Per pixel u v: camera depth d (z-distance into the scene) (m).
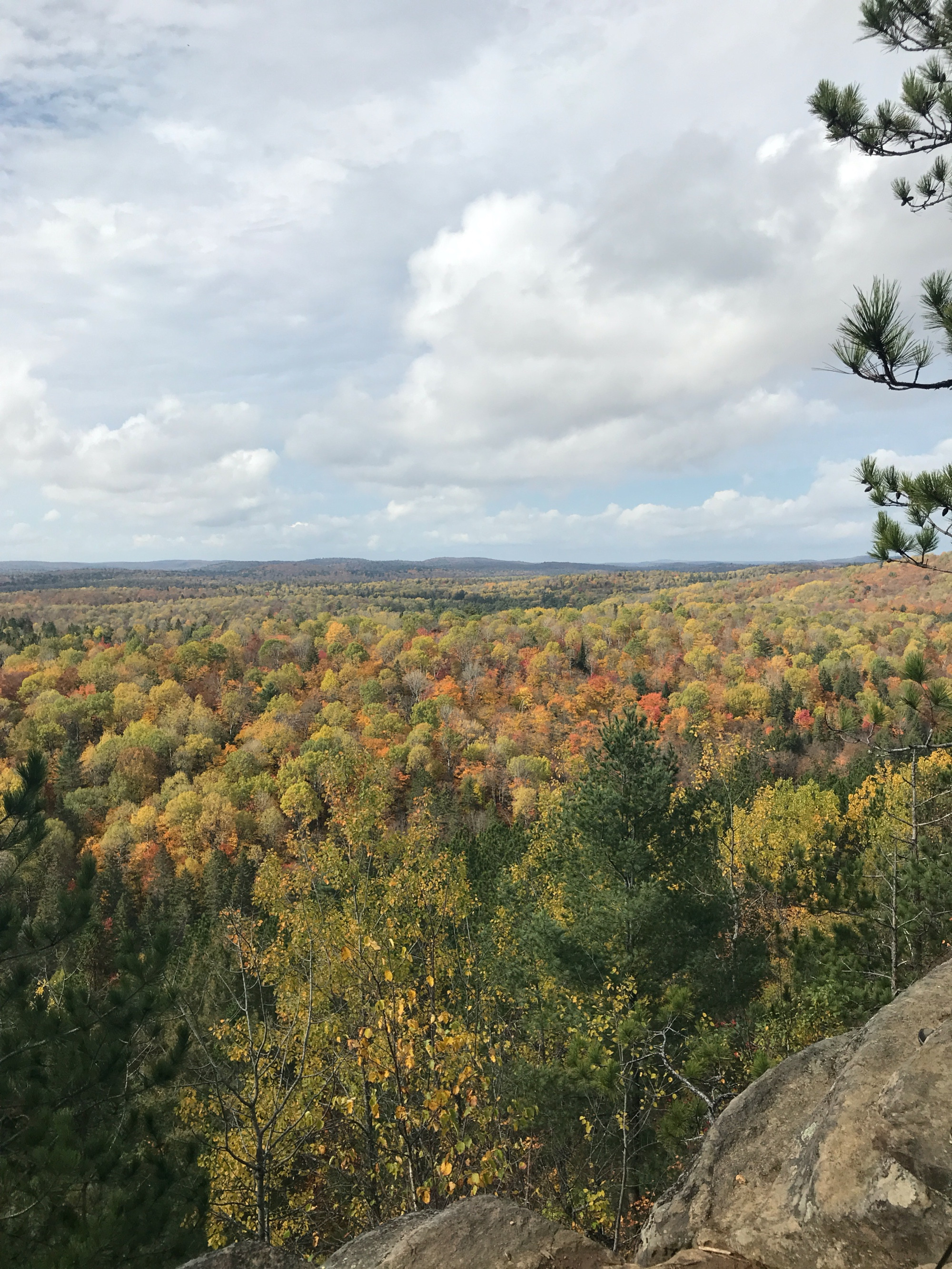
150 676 128.62
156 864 63.53
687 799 15.95
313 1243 11.38
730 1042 12.27
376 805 21.81
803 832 31.62
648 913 12.97
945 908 12.21
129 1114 8.00
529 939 14.40
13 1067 7.47
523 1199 9.80
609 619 190.75
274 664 143.88
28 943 7.96
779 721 90.06
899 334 4.68
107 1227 6.39
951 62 6.27
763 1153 4.02
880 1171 3.10
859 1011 11.13
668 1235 3.80
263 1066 9.14
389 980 7.87
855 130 6.63
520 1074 11.29
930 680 6.78
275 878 19.14
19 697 118.69
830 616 178.75
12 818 7.79
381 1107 8.29
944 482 5.12
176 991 8.62
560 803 19.83
